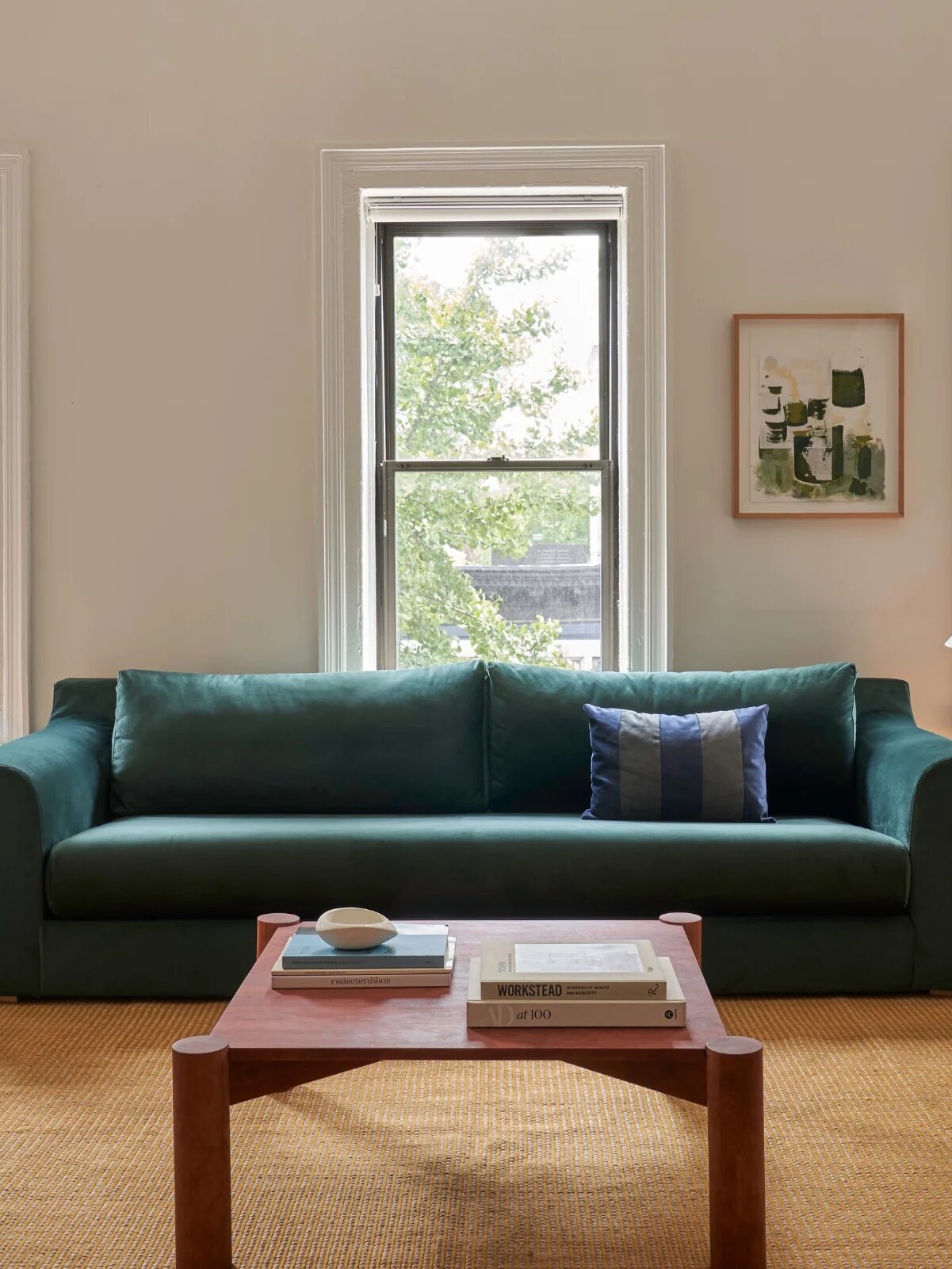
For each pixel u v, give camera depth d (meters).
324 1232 1.88
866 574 4.06
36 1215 1.95
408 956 2.04
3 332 4.00
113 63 4.02
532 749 3.56
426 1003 1.94
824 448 4.04
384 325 4.16
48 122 4.02
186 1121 1.72
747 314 4.03
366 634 4.14
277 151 4.03
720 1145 1.71
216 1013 2.96
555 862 3.04
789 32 4.02
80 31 4.02
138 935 3.04
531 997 1.83
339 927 2.07
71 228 4.03
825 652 4.07
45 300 4.03
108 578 4.05
